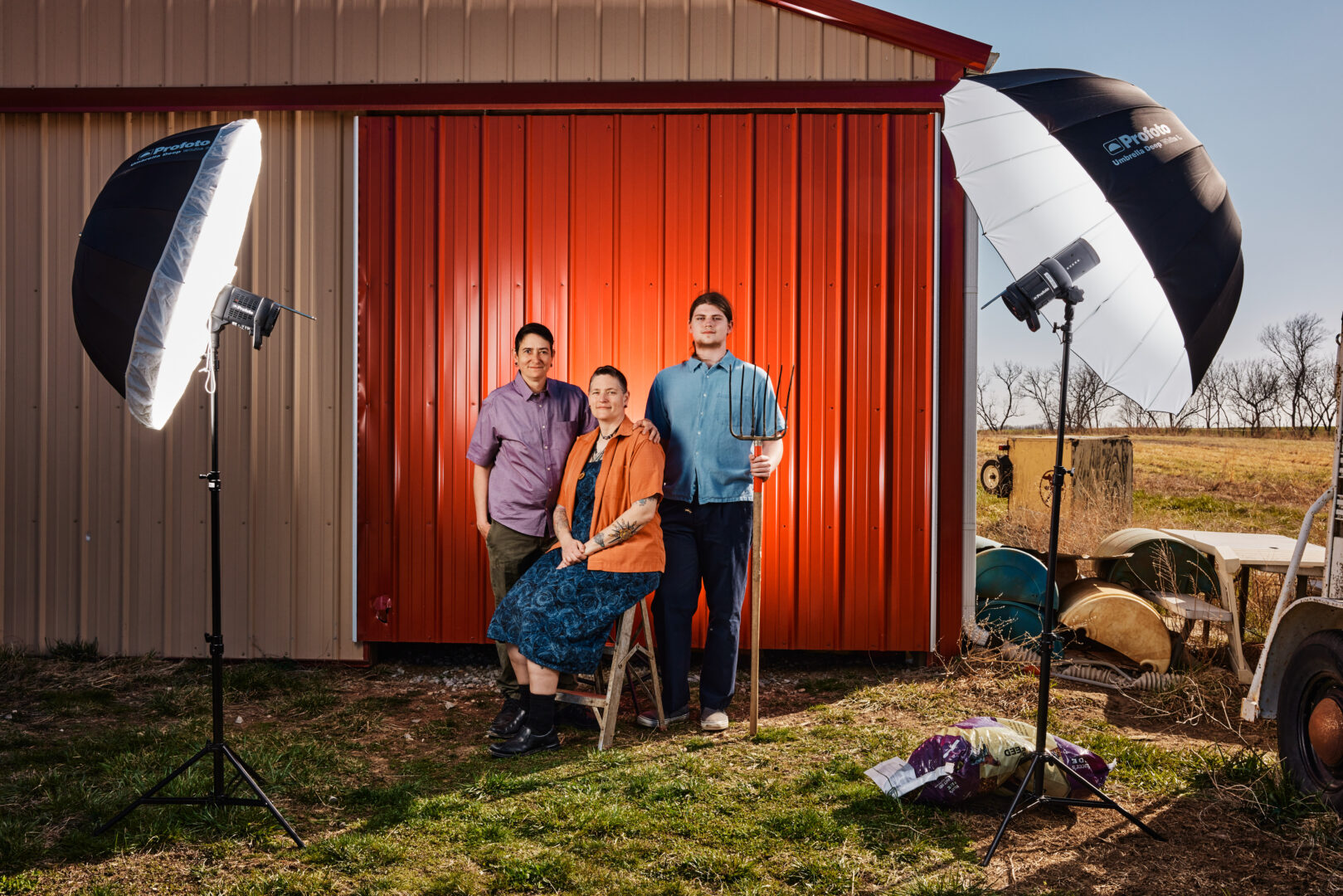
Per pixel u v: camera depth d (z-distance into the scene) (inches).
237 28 207.9
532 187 205.3
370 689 191.9
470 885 102.0
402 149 206.7
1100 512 378.3
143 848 110.8
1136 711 174.2
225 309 116.9
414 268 206.7
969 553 203.0
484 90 205.0
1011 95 121.4
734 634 164.6
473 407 206.4
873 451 202.4
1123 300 112.3
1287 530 439.5
